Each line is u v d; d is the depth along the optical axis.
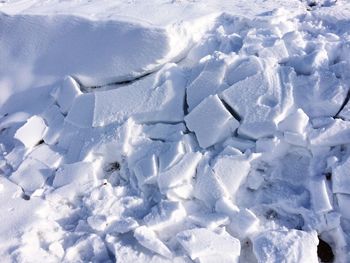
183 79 1.67
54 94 1.81
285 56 1.62
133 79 1.80
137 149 1.55
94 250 1.28
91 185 1.49
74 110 1.71
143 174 1.46
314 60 1.54
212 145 1.50
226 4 2.22
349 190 1.28
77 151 1.62
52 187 1.53
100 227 1.32
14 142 1.75
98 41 1.85
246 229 1.27
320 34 1.84
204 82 1.60
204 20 1.92
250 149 1.45
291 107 1.47
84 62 1.85
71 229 1.39
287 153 1.45
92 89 1.85
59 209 1.46
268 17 1.90
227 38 1.81
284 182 1.41
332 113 1.46
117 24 1.84
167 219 1.31
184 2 2.16
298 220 1.33
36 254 1.28
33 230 1.34
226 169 1.41
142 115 1.61
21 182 1.57
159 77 1.67
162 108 1.61
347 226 1.29
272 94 1.50
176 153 1.45
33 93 1.89
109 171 1.58
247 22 1.94
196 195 1.41
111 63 1.80
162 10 2.00
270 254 1.19
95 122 1.63
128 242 1.30
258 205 1.39
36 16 1.98
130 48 1.78
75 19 1.92
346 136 1.37
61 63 1.89
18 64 1.96
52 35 1.94
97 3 2.18
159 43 1.75
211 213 1.35
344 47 1.60
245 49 1.69
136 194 1.46
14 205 1.45
